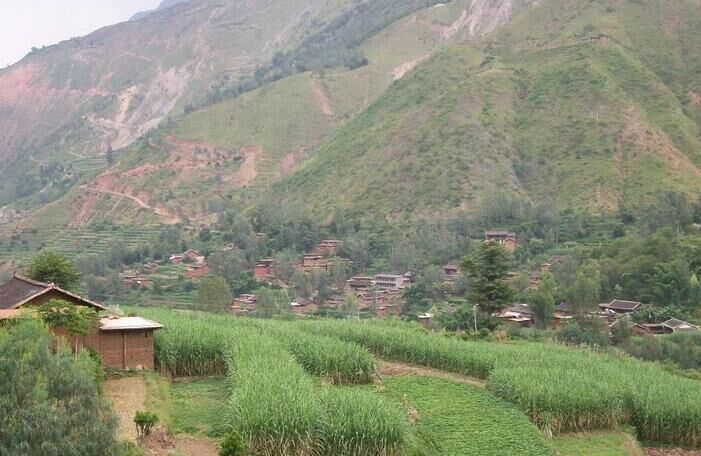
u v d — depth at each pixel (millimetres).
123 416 32688
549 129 188125
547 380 43406
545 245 139750
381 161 193375
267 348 42906
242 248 158500
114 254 162500
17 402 24953
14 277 46594
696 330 89188
